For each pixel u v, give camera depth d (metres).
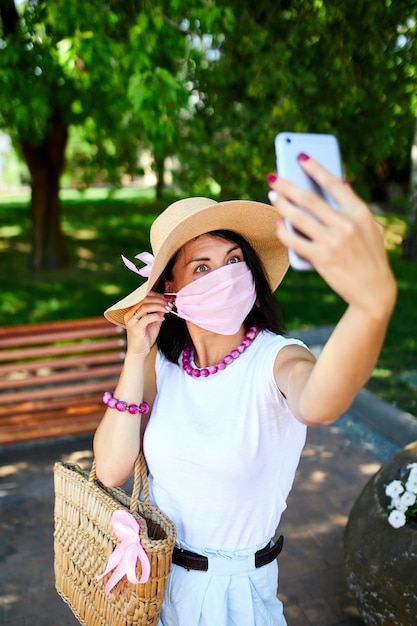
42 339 3.98
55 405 4.07
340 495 3.50
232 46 5.00
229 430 1.36
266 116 4.83
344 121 5.53
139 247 11.76
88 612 1.50
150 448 1.46
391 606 2.08
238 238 1.45
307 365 1.21
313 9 4.83
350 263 0.76
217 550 1.43
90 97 7.13
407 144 8.33
